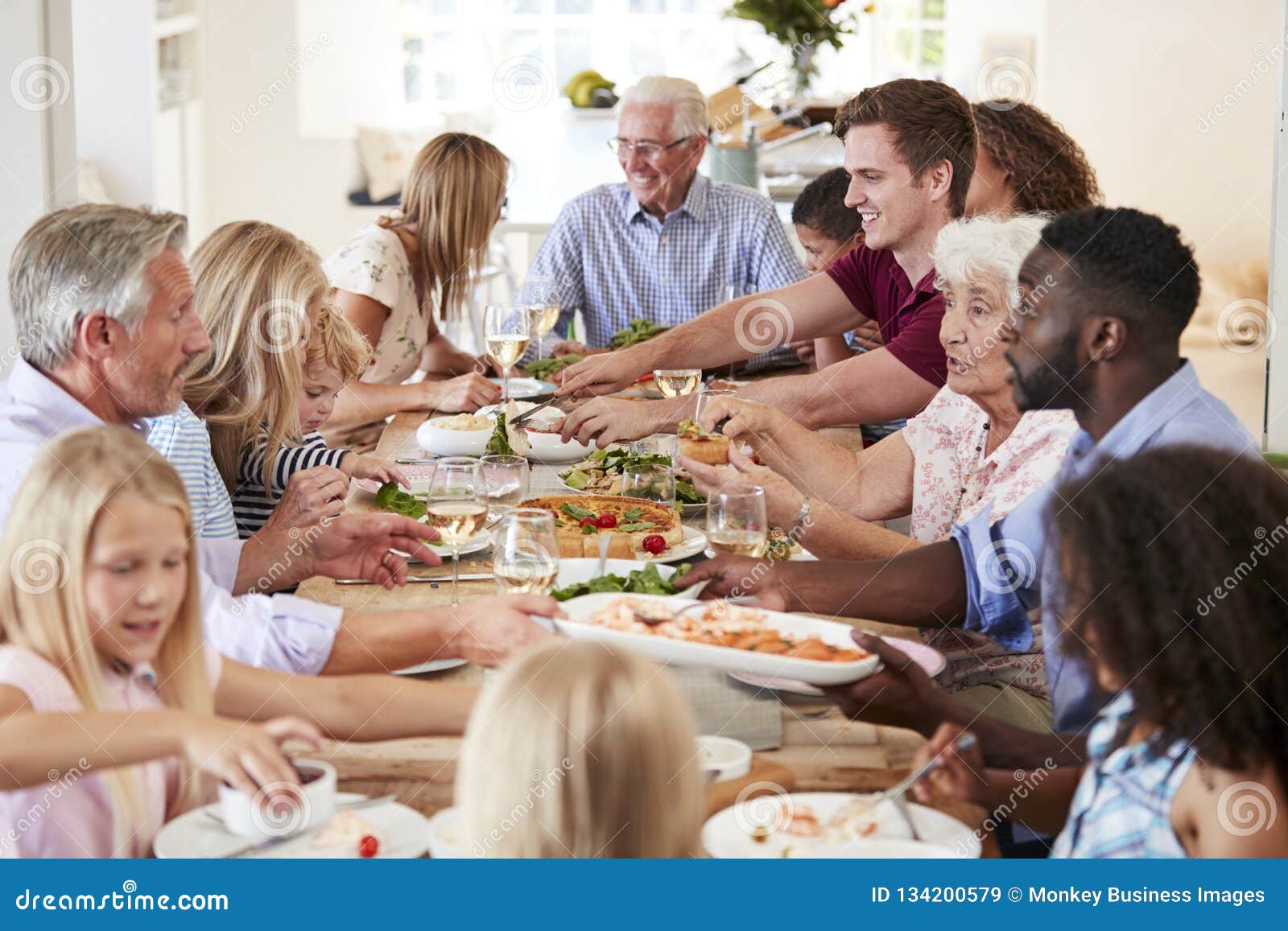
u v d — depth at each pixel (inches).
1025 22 201.6
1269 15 188.4
